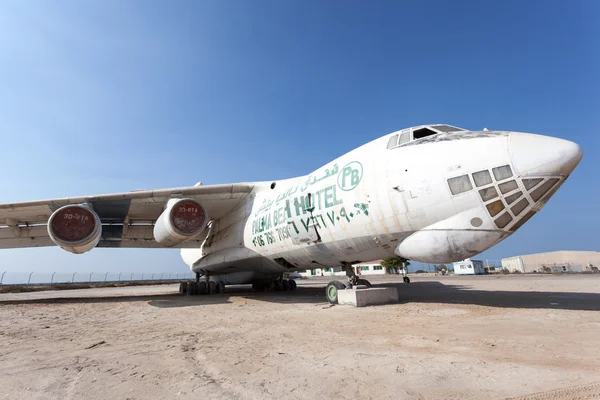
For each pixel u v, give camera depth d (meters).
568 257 56.66
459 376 3.01
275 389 2.81
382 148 7.89
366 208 7.65
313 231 9.05
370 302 8.23
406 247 7.33
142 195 11.44
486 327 5.20
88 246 9.97
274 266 12.09
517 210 6.09
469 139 6.71
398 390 2.72
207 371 3.36
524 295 9.98
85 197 11.01
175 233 10.30
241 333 5.32
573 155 5.79
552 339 4.35
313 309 7.96
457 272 44.34
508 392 2.63
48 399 2.75
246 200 13.02
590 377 2.92
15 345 4.85
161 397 2.72
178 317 7.42
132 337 5.26
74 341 5.07
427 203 6.72
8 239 12.95
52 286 30.59
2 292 23.56
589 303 7.89
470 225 6.37
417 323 5.69
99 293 19.41
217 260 13.93
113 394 2.82
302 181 10.14
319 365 3.43
